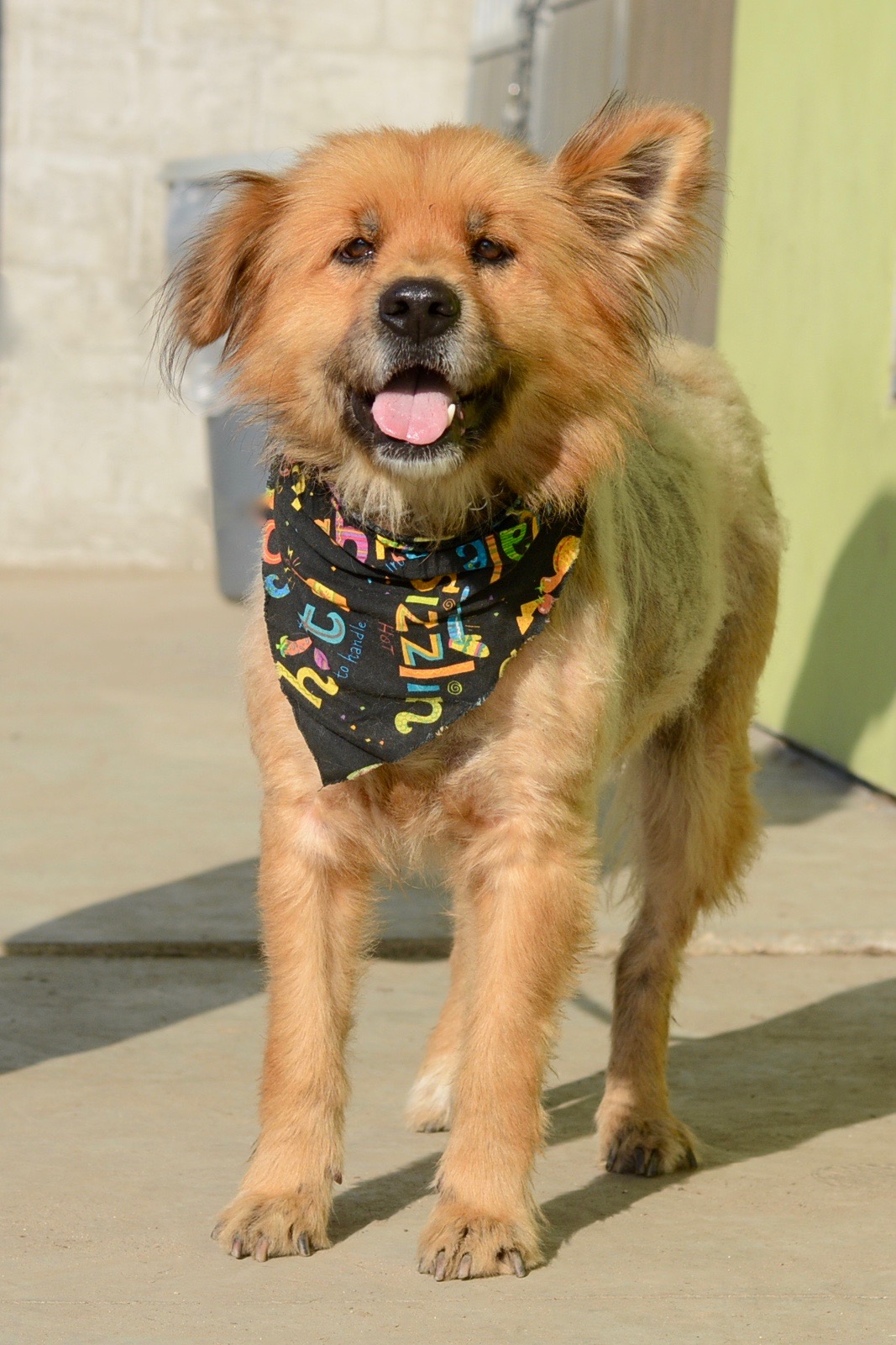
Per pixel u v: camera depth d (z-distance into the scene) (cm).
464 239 409
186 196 1775
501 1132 386
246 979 602
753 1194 427
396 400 402
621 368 430
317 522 420
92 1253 379
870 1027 564
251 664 425
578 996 603
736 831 523
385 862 423
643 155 438
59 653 1284
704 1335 340
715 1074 520
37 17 1784
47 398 1830
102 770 918
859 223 930
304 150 445
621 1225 406
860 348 927
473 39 1855
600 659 414
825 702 969
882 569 895
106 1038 534
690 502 507
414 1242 393
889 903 697
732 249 1129
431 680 398
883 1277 372
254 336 430
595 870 411
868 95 920
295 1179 393
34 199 1805
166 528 1862
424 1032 552
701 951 643
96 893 692
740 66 1117
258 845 776
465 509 416
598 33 1450
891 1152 456
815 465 990
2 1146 442
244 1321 345
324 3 1838
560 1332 341
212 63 1823
